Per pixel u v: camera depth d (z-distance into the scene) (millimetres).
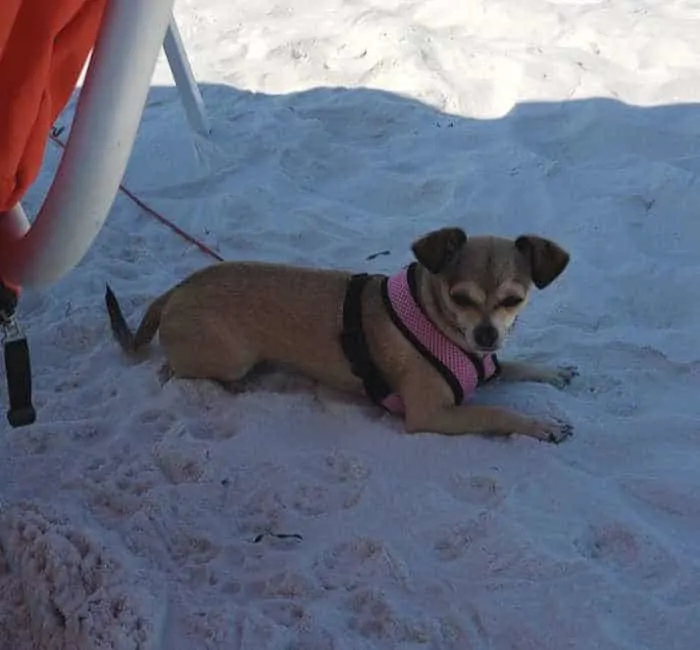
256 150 2861
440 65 3117
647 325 2324
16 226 1596
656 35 3189
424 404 2072
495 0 3391
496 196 2658
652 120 2879
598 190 2670
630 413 2123
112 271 2475
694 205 2600
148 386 2182
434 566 1876
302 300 2123
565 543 1892
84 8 1527
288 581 1857
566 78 3033
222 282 2152
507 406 2133
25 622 1820
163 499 1969
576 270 2436
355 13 3395
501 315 2035
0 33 1457
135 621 1781
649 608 1812
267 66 3186
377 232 2576
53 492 1997
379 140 2895
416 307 2062
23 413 1702
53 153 2830
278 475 2010
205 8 3543
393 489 1984
